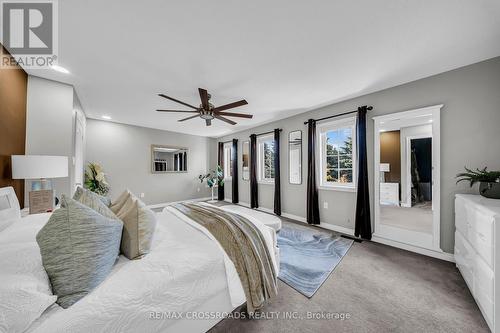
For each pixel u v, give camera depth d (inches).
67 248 34.2
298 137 159.6
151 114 156.2
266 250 60.5
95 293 34.0
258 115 162.6
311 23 60.1
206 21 58.7
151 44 69.5
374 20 58.9
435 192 92.4
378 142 113.4
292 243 109.0
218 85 103.5
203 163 256.7
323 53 76.1
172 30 62.5
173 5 52.5
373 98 115.2
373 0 51.8
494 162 79.2
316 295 64.9
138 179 200.5
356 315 56.1
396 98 105.8
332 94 117.7
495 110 79.2
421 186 143.2
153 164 210.2
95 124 174.2
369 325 52.5
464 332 50.3
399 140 141.4
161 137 217.5
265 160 200.7
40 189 77.0
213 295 47.5
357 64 84.3
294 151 163.2
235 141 228.4
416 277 75.4
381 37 66.7
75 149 116.6
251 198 200.5
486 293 52.9
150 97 119.1
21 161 66.4
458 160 86.8
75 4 51.5
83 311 30.7
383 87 107.9
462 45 71.3
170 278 39.9
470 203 65.7
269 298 56.1
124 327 33.0
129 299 34.4
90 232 36.8
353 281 72.9
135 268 41.5
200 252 49.2
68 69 85.7
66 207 36.7
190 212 79.5
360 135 116.4
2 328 24.8
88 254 35.2
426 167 143.1
